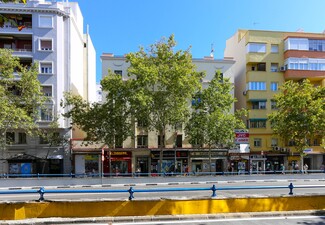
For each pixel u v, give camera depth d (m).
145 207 10.14
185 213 10.31
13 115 24.86
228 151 36.09
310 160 38.22
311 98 29.20
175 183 24.67
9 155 32.34
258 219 10.09
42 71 33.72
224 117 29.19
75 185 23.58
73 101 29.38
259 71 39.19
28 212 9.61
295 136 30.27
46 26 33.97
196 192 18.00
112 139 28.59
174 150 34.72
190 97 28.36
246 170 36.50
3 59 25.12
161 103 27.20
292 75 38.69
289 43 39.00
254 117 38.38
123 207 10.05
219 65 38.47
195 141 30.64
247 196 10.84
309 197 11.23
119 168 34.66
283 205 10.96
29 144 32.78
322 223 9.68
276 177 27.33
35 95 27.44
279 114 30.94
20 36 34.22
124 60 36.53
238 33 43.19
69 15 35.03
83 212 9.87
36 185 23.14
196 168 35.91
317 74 39.06
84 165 33.91
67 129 33.59
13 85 30.55
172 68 27.08
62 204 9.83
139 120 28.48
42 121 32.41
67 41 34.81
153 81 26.05
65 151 33.47
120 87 26.86
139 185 23.73
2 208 9.41
